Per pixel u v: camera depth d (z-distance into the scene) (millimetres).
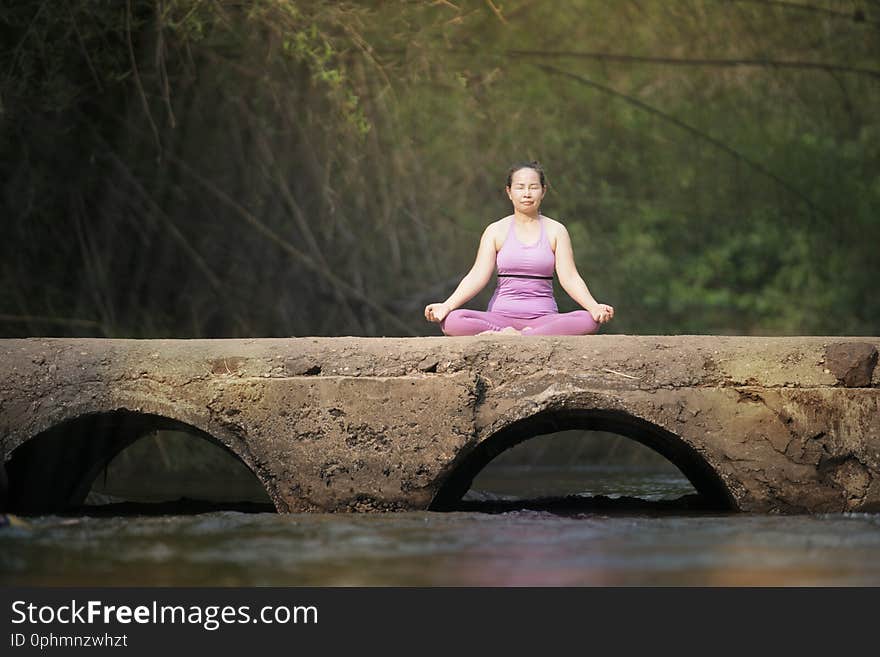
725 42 34000
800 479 13266
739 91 35375
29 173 25750
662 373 13359
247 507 15984
